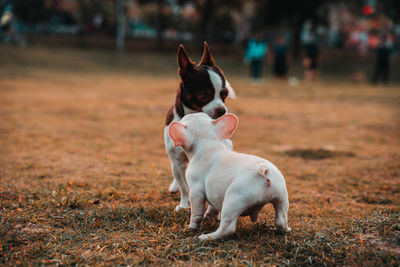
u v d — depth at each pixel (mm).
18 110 10906
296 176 5559
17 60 25312
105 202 4199
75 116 10430
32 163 5766
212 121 3457
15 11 43312
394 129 9703
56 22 48688
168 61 32281
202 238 3105
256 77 21422
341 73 29531
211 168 3230
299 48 38719
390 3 39344
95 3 49812
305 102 14531
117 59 31047
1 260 2785
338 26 56750
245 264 2742
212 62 4121
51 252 2914
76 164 5863
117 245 3027
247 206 2963
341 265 2785
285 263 2785
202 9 41125
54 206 3869
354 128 9812
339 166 6141
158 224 3525
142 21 59375
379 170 5887
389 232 3266
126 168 5738
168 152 3973
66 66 25547
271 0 37062
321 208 4137
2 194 4266
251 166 3018
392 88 20047
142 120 10234
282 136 8688
